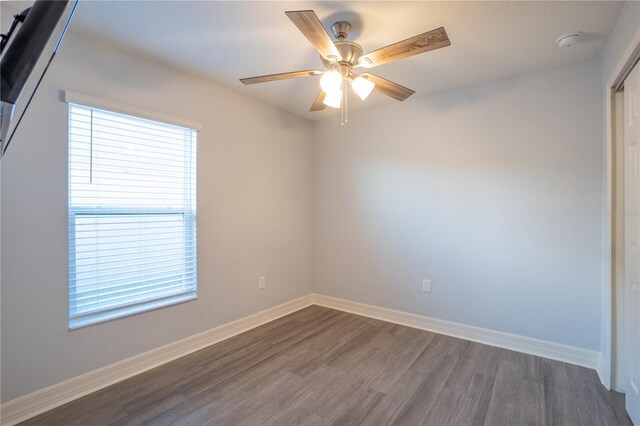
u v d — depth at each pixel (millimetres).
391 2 1784
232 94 3066
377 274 3582
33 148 1906
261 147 3381
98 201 2197
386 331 3186
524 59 2449
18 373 1856
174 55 2377
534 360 2584
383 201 3527
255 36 2137
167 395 2094
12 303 1842
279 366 2477
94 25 1985
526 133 2727
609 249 2160
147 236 2469
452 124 3084
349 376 2332
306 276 4008
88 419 1858
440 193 3160
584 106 2494
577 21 1946
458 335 3062
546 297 2656
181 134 2682
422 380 2281
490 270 2904
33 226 1911
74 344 2076
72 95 2023
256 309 3342
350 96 3281
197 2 1781
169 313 2590
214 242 2924
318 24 1552
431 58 2438
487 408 1969
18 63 643
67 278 2047
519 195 2766
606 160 2223
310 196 4051
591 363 2471
